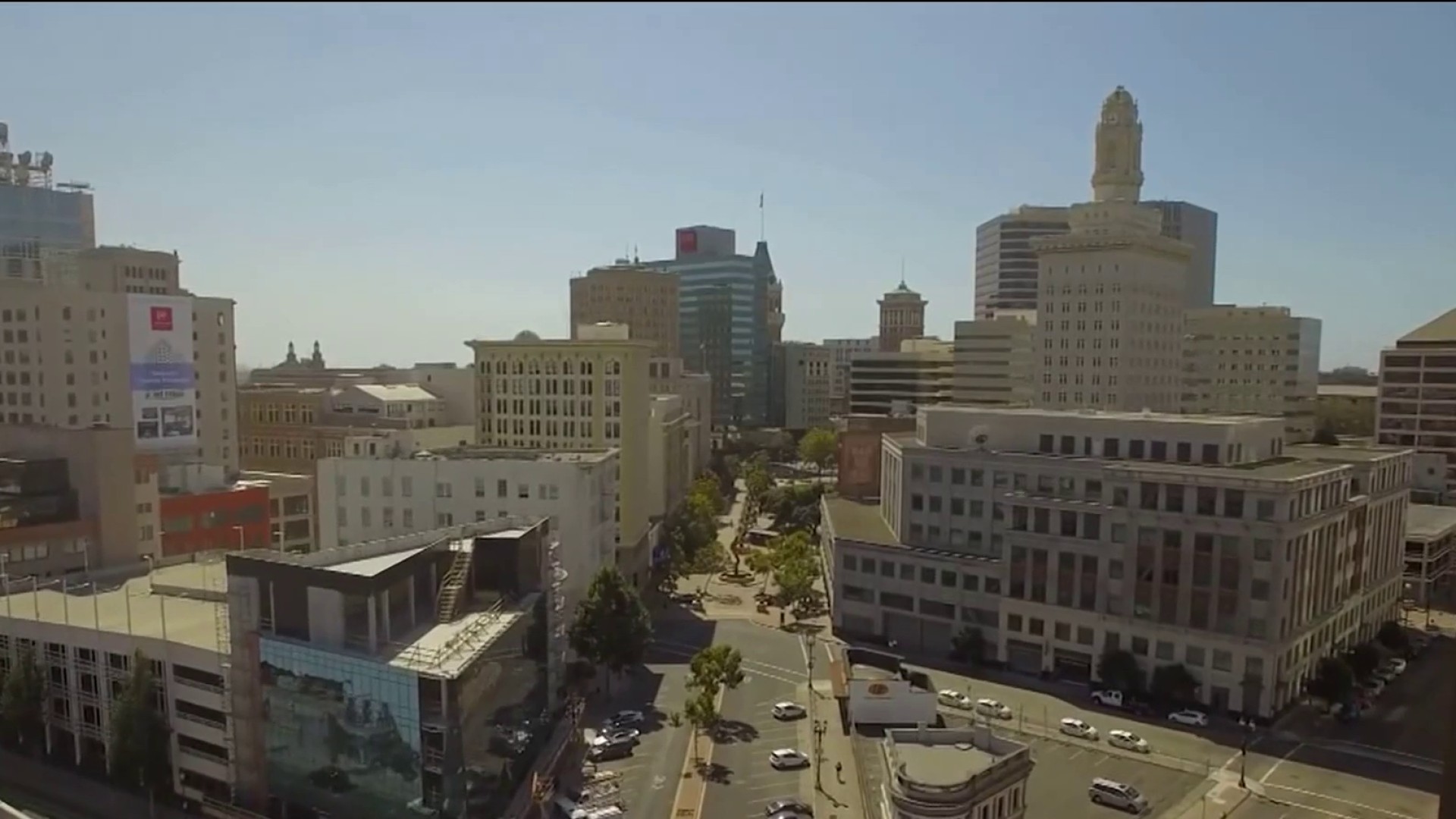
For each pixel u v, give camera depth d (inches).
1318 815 3280.0
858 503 7062.0
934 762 2738.7
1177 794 3449.8
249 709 3142.2
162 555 5462.6
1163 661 4392.2
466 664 2935.5
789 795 3403.1
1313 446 6200.8
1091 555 4608.8
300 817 3090.6
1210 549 4266.7
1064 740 3959.2
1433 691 4586.6
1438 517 6663.4
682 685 4643.2
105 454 4990.2
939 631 5241.1
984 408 6038.4
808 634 5595.5
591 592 4510.3
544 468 4928.6
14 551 4623.5
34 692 3558.1
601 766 3659.0
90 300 6958.7
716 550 7066.9
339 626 3078.2
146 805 3292.3
